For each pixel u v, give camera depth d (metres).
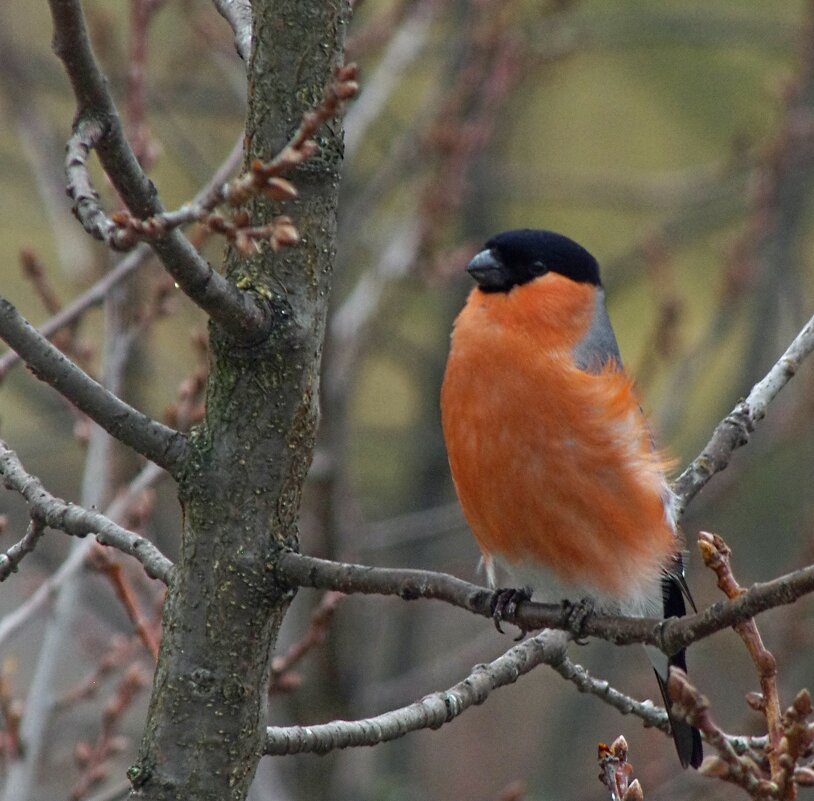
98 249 12.38
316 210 5.93
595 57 18.55
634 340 17.58
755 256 14.10
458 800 17.06
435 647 17.89
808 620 14.01
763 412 8.28
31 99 13.83
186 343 15.90
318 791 13.59
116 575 8.52
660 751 15.21
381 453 17.62
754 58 18.33
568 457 7.48
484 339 7.86
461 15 15.16
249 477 5.88
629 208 17.17
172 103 15.31
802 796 14.59
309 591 13.15
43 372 5.75
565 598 7.80
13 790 8.85
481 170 16.33
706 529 17.20
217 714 5.83
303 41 5.86
